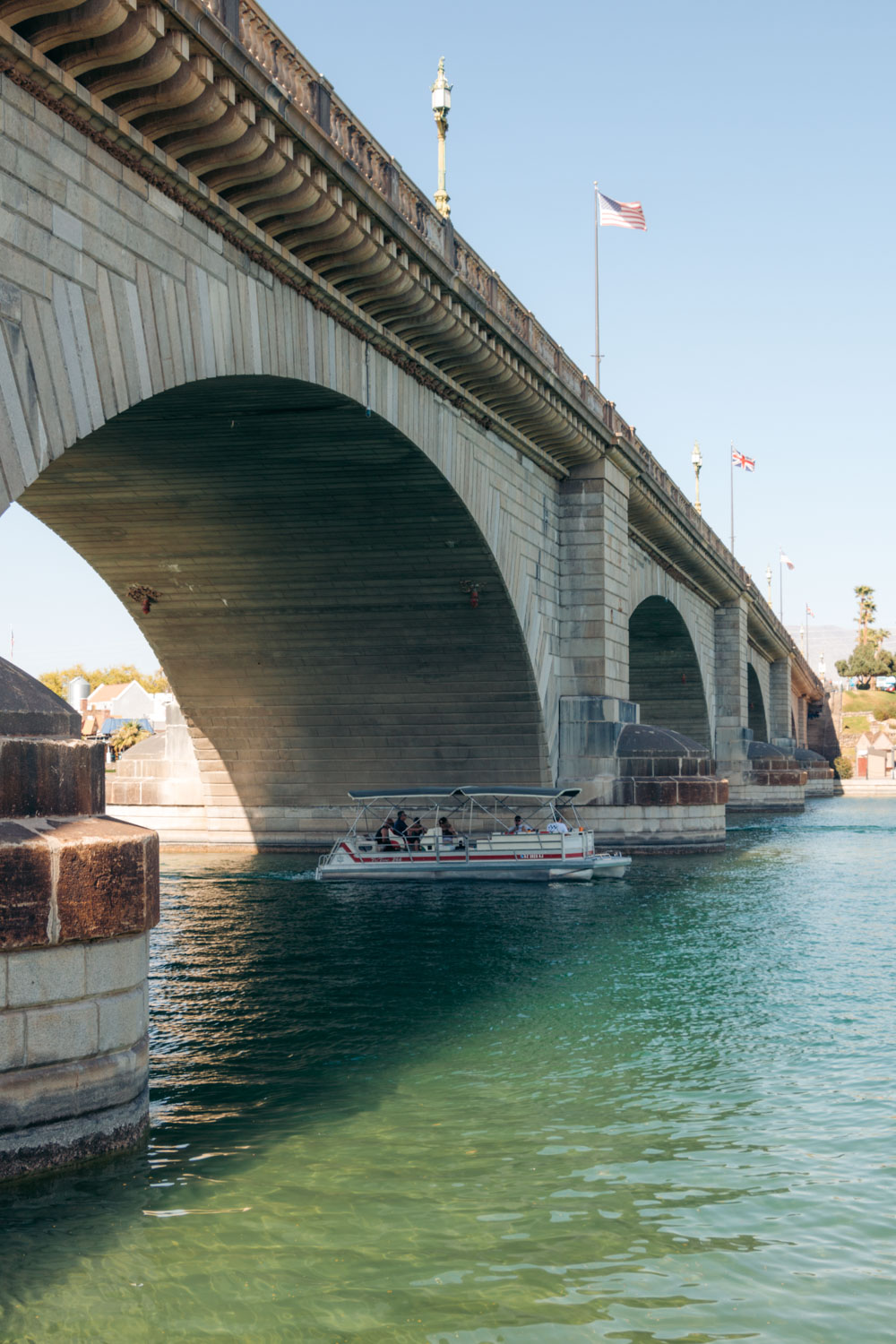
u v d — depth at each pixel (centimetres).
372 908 3312
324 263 2331
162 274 1845
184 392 2356
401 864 3919
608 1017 2016
